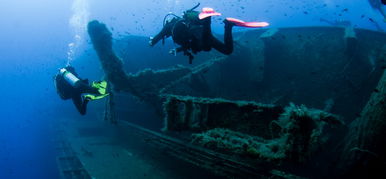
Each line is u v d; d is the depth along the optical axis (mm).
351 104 8633
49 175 13102
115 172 7398
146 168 7770
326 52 10398
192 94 9562
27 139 18422
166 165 8023
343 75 9305
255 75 10719
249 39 13180
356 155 5043
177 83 9242
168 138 7699
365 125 4895
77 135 11586
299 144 3717
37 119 19781
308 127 3674
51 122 15508
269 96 10336
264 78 10812
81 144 10180
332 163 6043
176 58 13664
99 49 7766
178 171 7598
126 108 11750
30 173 14133
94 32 7633
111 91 8375
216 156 6113
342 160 5531
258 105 4875
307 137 3697
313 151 4258
